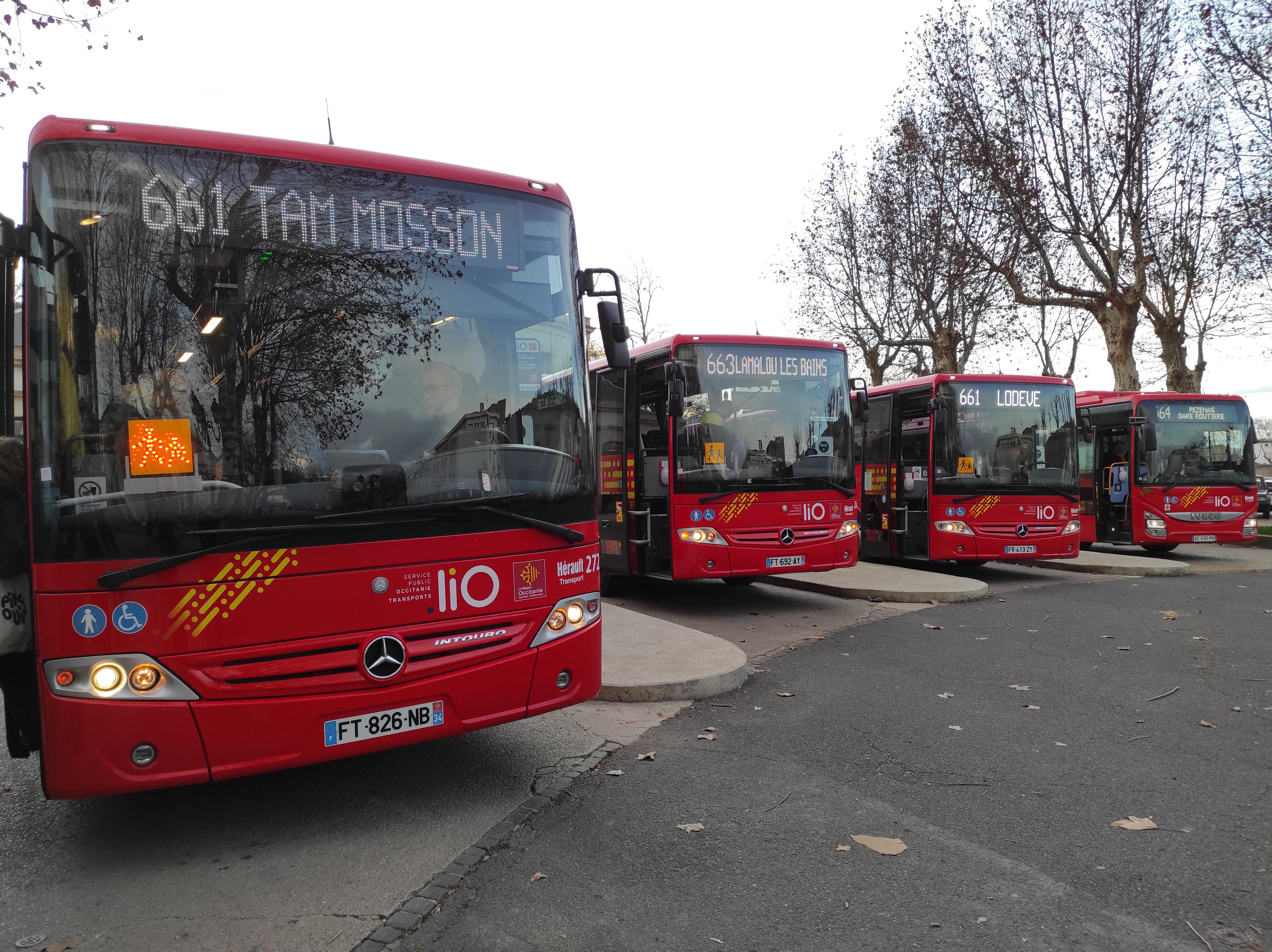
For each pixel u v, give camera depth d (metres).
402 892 3.74
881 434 15.34
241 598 3.88
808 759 5.39
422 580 4.29
